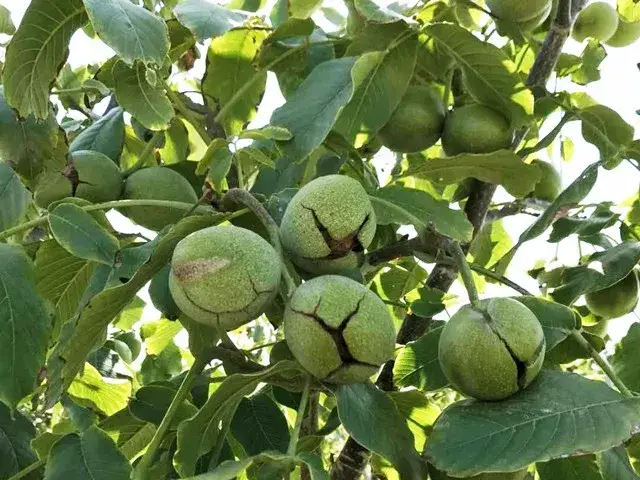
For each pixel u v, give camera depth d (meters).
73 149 1.88
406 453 1.26
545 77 1.89
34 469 1.49
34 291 1.34
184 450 1.24
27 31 1.51
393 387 1.72
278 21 2.17
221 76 1.95
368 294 1.21
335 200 1.29
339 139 1.70
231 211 1.48
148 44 1.43
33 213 1.97
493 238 2.29
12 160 1.70
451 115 1.81
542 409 1.18
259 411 1.57
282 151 1.56
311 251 1.30
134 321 2.44
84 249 1.34
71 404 1.55
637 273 1.88
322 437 1.40
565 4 1.82
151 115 1.69
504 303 1.25
